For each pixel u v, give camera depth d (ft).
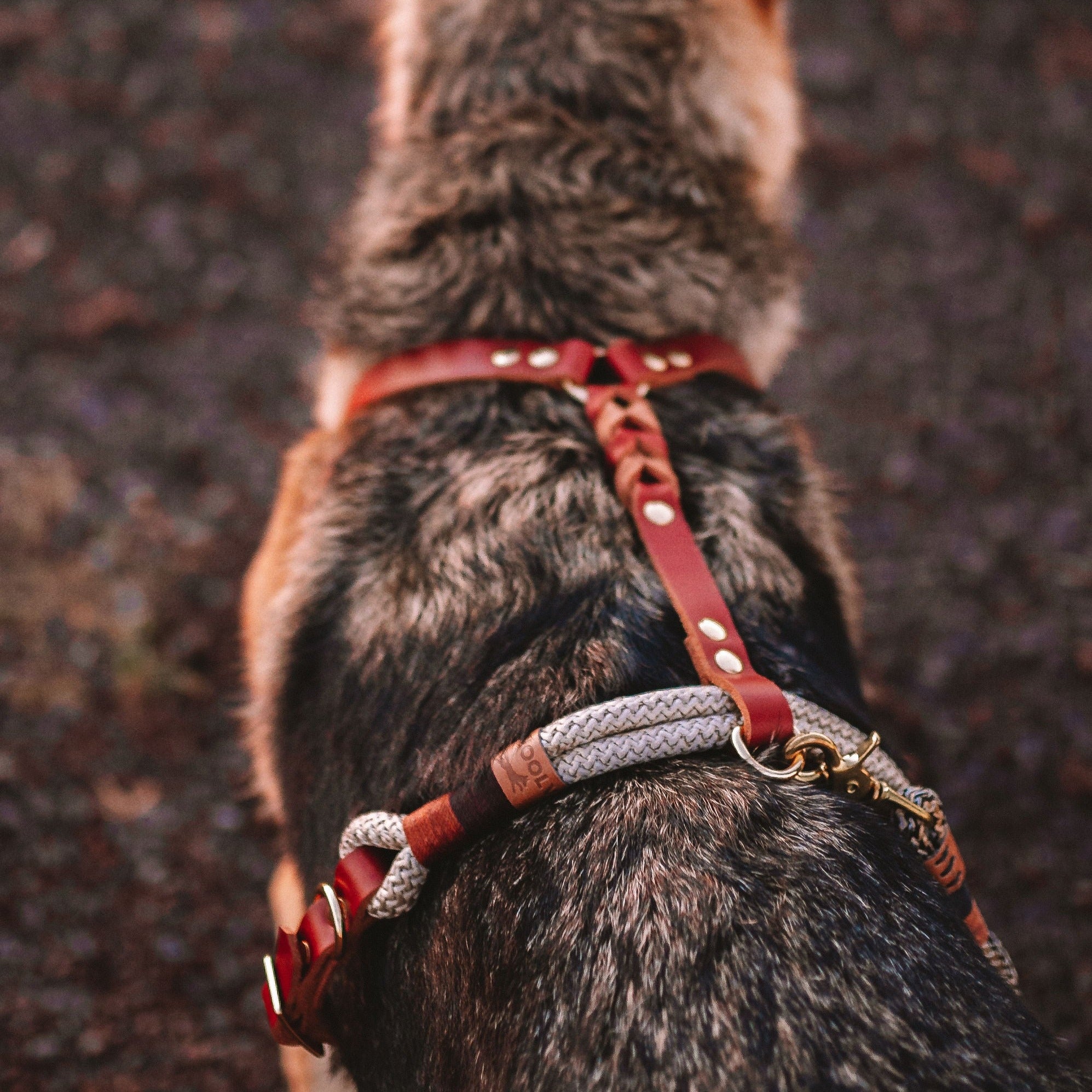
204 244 14.44
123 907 8.45
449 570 4.94
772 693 4.19
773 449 5.59
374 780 4.70
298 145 15.87
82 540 11.05
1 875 8.53
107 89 16.42
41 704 9.71
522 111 6.25
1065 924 8.21
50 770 9.28
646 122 6.30
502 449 5.28
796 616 4.97
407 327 5.94
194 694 10.00
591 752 4.08
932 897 4.01
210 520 11.44
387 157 6.75
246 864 8.84
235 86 16.67
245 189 15.16
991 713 9.64
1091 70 16.63
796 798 4.09
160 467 11.92
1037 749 9.34
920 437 12.08
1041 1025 3.85
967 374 12.74
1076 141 15.53
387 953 4.45
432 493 5.24
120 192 14.97
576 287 5.89
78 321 13.39
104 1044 7.61
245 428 12.43
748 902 3.75
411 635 4.87
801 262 6.92
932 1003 3.60
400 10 6.99
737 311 6.26
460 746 4.43
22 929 8.20
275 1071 7.55
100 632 10.28
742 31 6.76
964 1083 3.39
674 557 4.64
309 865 5.16
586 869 3.93
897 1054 3.43
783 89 7.10
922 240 14.33
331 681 5.09
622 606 4.64
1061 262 13.94
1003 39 17.26
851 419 12.28
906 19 17.60
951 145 15.56
